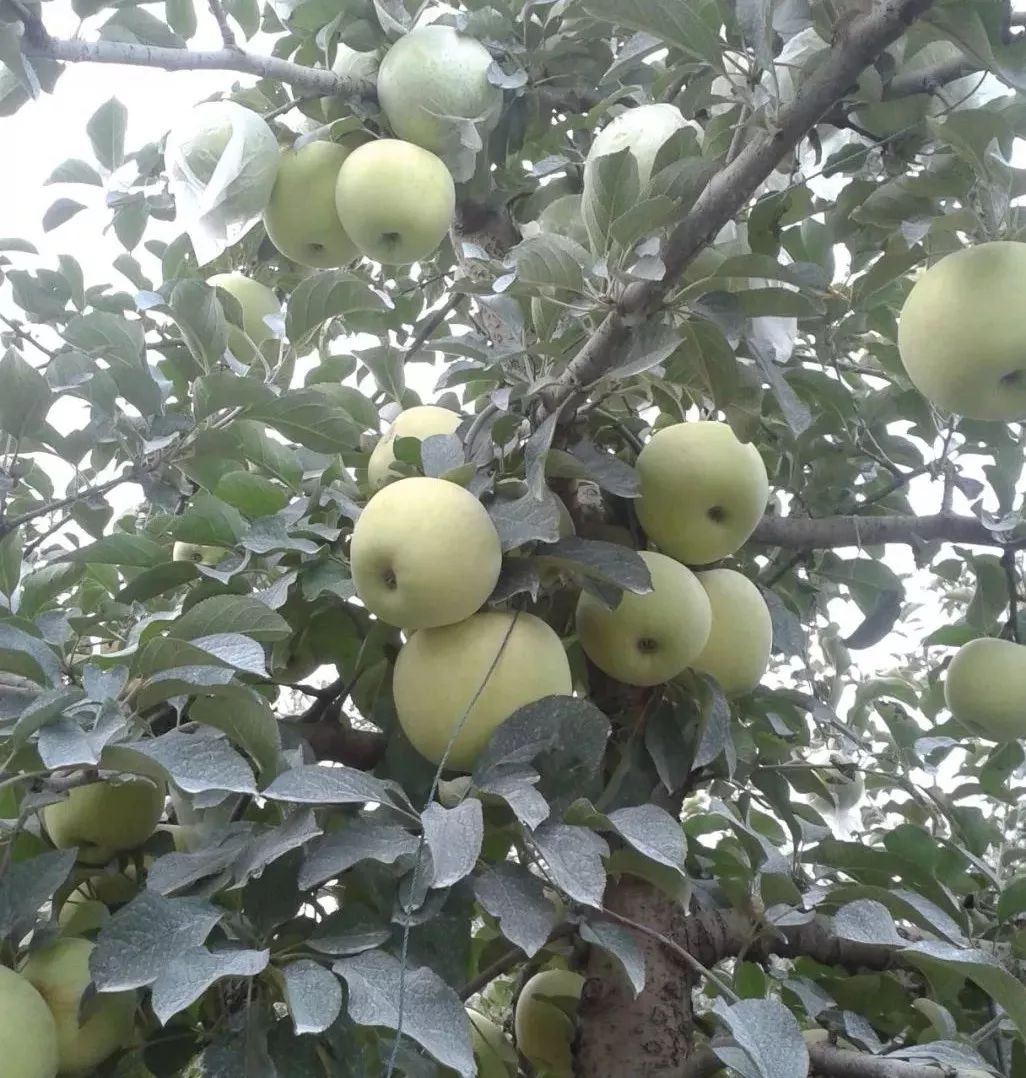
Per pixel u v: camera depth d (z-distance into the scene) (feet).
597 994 2.02
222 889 1.57
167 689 1.58
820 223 2.41
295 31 2.56
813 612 2.91
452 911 1.61
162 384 2.10
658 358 1.71
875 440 2.62
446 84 2.37
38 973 1.63
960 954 1.56
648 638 1.96
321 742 2.06
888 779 2.88
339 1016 1.52
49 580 1.98
